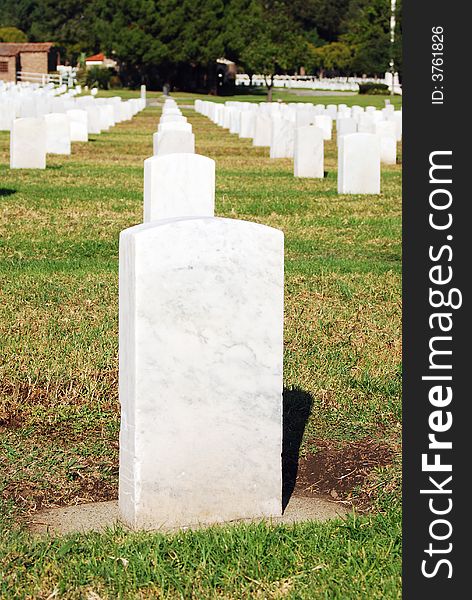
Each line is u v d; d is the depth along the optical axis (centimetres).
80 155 2994
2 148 3081
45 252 1452
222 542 564
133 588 518
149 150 3262
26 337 971
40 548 560
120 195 2036
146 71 9612
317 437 765
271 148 3072
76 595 511
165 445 600
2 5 15100
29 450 730
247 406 613
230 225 597
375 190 2155
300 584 523
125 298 600
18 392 834
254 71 8300
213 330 600
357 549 560
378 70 9731
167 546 561
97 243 1516
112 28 9444
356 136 2128
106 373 879
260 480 621
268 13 12762
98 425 788
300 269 1352
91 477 691
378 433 774
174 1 9306
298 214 1870
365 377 887
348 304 1159
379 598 510
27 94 5575
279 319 612
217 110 5128
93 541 568
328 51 11681
